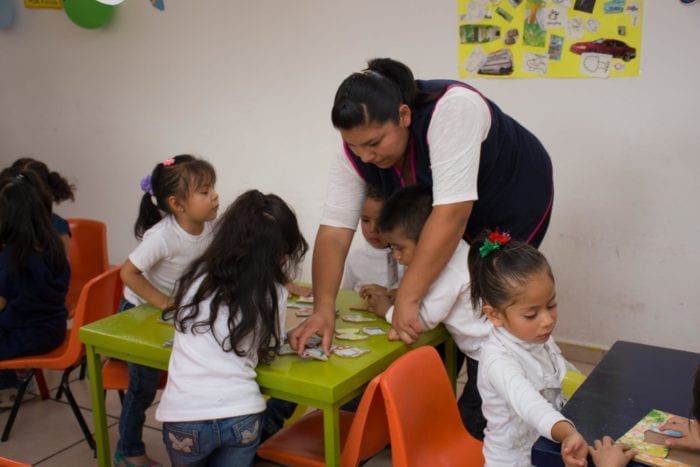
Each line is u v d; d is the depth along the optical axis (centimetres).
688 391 138
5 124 472
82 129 443
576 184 302
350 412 204
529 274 144
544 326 147
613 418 126
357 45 339
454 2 308
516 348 152
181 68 396
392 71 174
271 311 171
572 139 298
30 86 455
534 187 201
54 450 252
